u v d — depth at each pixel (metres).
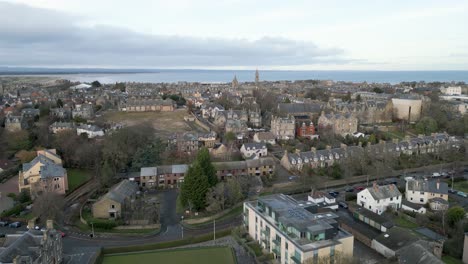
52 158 140.12
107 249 87.06
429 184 116.50
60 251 81.88
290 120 190.00
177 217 108.62
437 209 109.50
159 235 97.19
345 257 72.12
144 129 175.75
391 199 110.75
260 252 85.81
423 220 99.25
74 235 96.44
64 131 166.88
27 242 72.44
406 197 118.69
